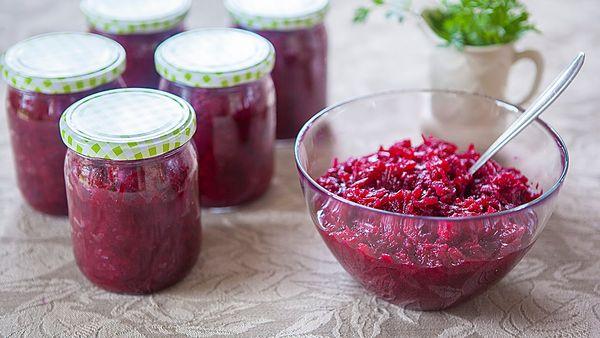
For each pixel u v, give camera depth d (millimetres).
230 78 847
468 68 923
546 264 833
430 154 816
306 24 945
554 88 775
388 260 743
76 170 775
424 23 952
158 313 791
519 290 808
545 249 849
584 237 860
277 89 970
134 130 769
